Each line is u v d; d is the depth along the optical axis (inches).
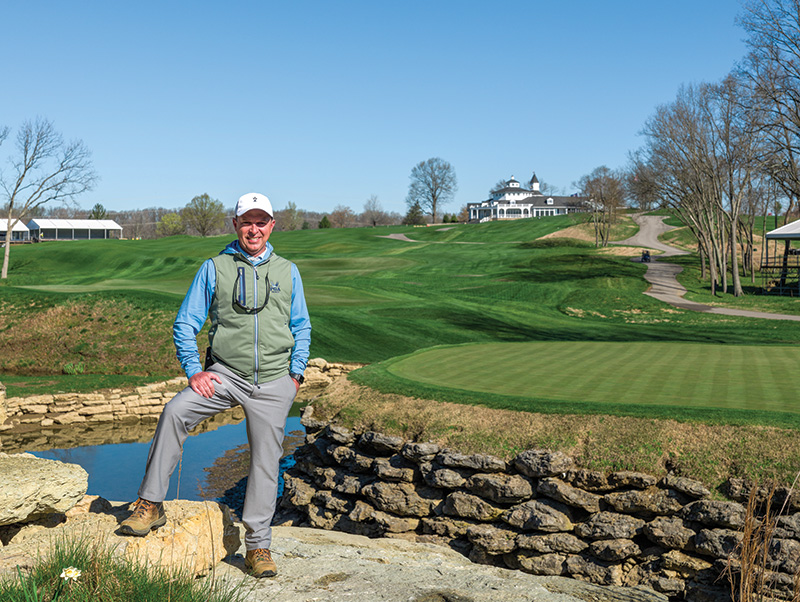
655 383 375.2
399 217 6953.7
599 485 276.1
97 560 115.1
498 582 160.2
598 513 273.9
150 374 808.9
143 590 111.0
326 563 162.9
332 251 3166.8
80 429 614.9
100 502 165.2
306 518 362.3
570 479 281.9
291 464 493.7
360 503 333.7
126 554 125.0
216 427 600.7
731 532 243.3
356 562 165.8
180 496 422.6
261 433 142.9
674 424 291.0
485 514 294.4
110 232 4574.3
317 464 366.0
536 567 279.4
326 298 1419.8
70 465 150.7
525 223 4008.4
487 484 294.0
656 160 1873.8
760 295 1770.4
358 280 1940.2
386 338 1004.6
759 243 2955.2
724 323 1375.5
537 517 280.4
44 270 2438.5
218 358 140.2
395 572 159.9
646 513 267.6
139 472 480.1
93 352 851.4
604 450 285.6
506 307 1544.0
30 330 902.4
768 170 1547.7
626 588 201.8
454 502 301.7
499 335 1132.5
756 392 343.6
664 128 1736.0
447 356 495.2
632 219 3865.7
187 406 135.4
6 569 118.1
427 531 310.5
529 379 396.5
